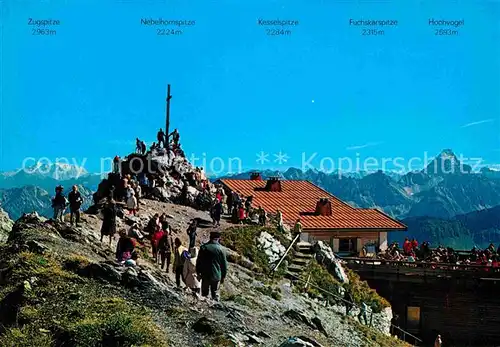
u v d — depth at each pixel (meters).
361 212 63.44
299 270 42.41
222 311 23.36
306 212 62.75
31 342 17.84
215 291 24.55
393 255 55.59
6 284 21.59
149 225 33.03
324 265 45.53
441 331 50.59
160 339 19.03
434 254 56.75
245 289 33.88
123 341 18.44
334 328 33.97
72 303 20.47
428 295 51.03
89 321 18.92
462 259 58.25
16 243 25.42
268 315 27.50
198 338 20.06
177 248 26.09
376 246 60.78
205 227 43.97
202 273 24.30
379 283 51.91
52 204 31.48
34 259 23.22
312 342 20.58
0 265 23.06
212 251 24.36
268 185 69.19
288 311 28.80
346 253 59.56
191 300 23.53
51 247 25.61
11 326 19.00
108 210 30.41
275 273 40.28
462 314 50.41
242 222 47.03
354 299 43.28
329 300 40.25
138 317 19.95
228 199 50.56
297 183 72.25
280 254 43.84
